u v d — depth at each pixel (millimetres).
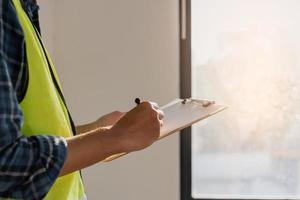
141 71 2066
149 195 2045
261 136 2080
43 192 694
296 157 2070
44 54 853
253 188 2098
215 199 2098
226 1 2098
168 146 2035
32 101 780
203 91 2102
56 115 811
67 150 718
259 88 2078
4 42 714
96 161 758
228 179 2105
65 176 826
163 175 2037
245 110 2086
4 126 663
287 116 2066
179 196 2055
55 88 860
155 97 2057
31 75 783
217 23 2100
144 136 789
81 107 2094
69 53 2107
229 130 2094
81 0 2109
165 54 2057
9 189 686
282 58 2072
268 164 2086
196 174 2119
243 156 2096
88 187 2072
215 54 2100
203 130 2109
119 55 2080
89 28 2100
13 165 664
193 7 2107
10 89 690
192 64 2100
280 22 2076
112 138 762
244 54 2088
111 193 2062
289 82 2066
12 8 741
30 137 713
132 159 2049
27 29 805
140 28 2072
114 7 2090
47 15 2053
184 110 1028
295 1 2070
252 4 2090
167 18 2062
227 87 2092
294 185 2080
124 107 2072
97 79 2090
